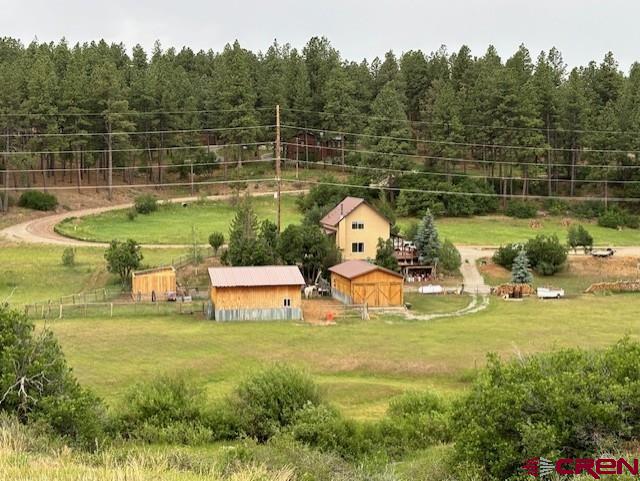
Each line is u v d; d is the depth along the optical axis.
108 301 56.72
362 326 51.25
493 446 19.39
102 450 20.94
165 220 89.38
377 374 39.88
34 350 23.80
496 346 45.09
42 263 65.88
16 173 97.06
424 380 38.84
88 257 69.19
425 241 70.88
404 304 59.12
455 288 65.56
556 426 18.95
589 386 19.61
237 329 49.56
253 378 29.17
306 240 64.75
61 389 23.78
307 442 25.94
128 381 36.59
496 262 73.44
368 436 27.41
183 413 28.20
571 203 102.00
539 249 70.88
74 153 97.94
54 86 95.75
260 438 27.86
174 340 45.66
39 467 15.12
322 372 40.00
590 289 65.19
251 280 53.75
